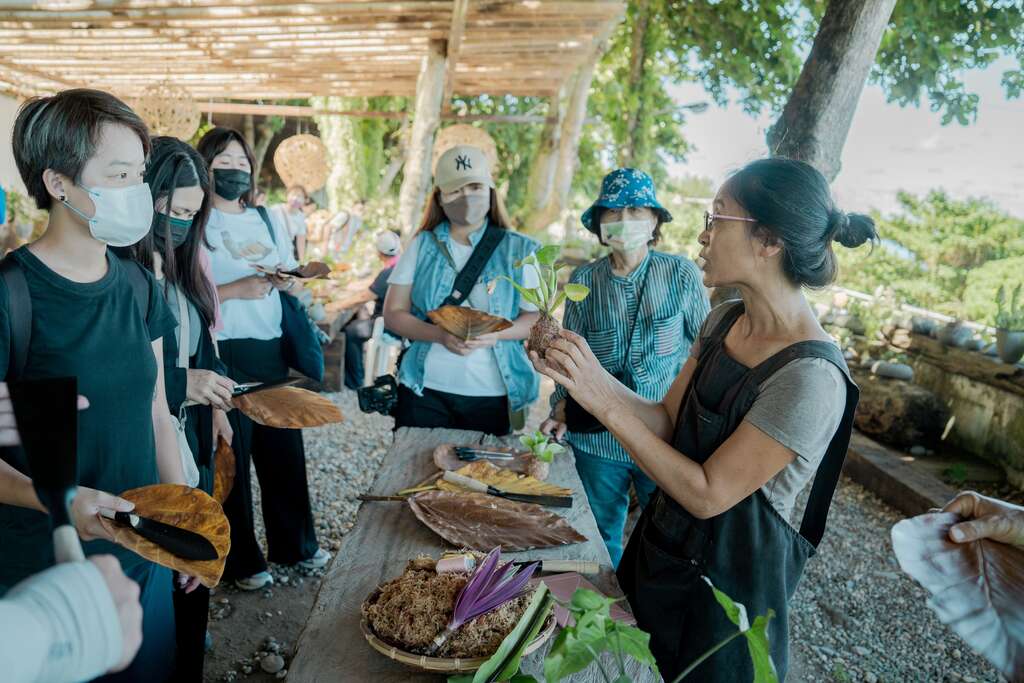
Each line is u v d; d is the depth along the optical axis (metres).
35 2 6.62
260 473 3.46
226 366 3.19
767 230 1.61
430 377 3.20
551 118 10.55
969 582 1.14
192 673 2.40
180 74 10.32
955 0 5.12
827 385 1.56
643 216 2.91
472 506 2.04
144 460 1.78
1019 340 5.08
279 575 3.57
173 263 2.32
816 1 6.74
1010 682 1.07
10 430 1.37
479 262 3.16
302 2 6.55
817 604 3.69
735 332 1.83
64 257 1.63
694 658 1.70
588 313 3.09
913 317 6.21
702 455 1.75
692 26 8.64
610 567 1.85
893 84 5.65
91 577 0.82
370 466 5.09
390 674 1.42
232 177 3.17
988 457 5.23
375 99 14.27
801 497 4.98
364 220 12.46
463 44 7.93
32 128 1.53
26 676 0.73
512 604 1.41
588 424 2.79
